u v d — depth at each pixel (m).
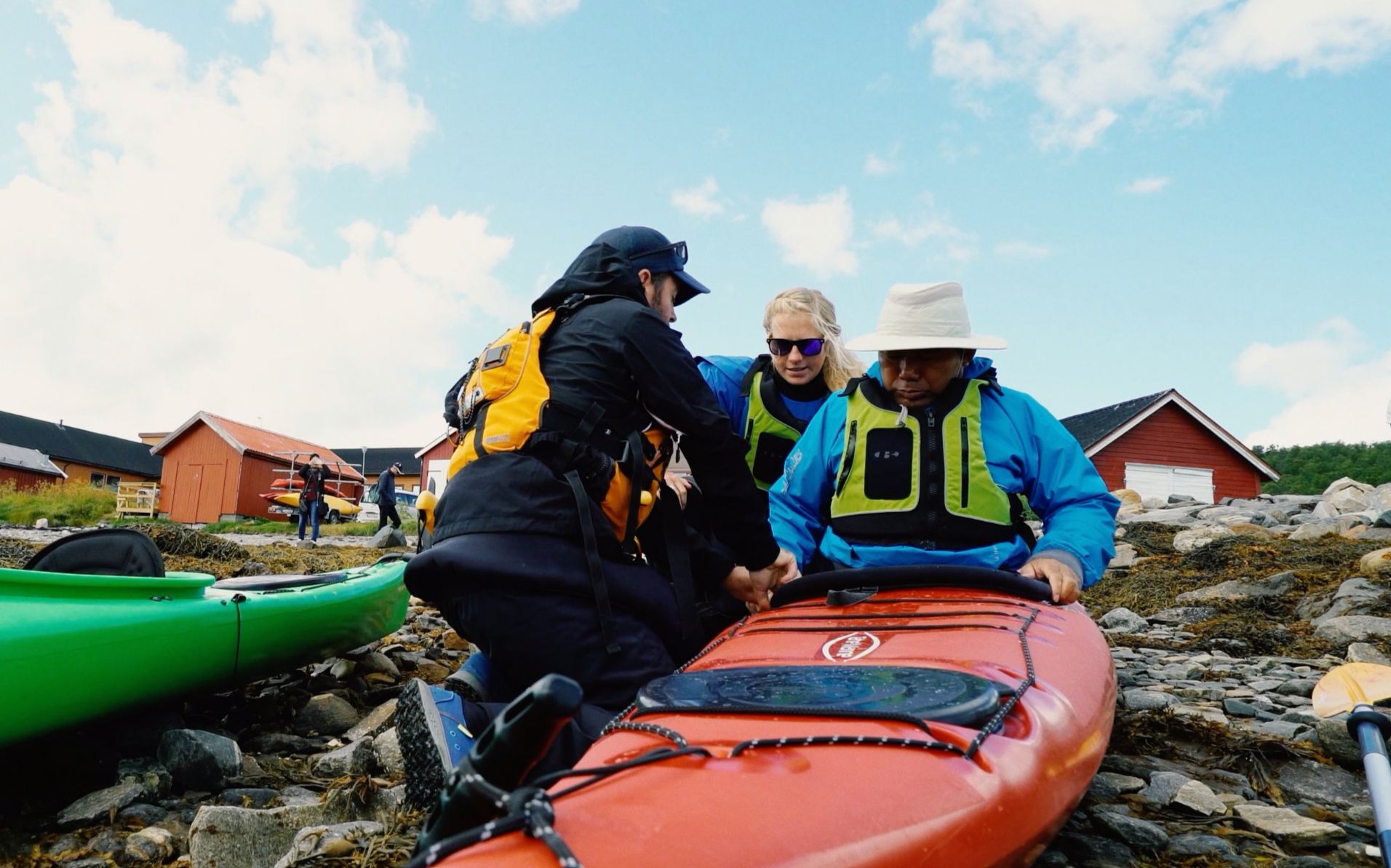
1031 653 2.13
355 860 2.38
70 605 2.92
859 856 1.20
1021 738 1.65
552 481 2.47
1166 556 9.91
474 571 2.37
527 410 2.54
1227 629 6.37
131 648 3.04
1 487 31.95
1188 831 2.73
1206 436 29.02
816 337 3.79
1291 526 11.85
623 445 2.63
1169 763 3.35
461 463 2.59
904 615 2.54
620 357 2.60
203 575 3.51
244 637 3.53
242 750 3.58
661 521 2.86
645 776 1.32
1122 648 6.03
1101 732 1.97
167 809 2.94
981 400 3.13
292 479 42.28
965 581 2.74
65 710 2.87
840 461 3.26
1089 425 30.70
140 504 34.34
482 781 1.13
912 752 1.46
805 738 1.47
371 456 62.72
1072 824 2.72
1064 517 3.01
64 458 64.44
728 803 1.24
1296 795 3.07
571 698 1.10
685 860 1.09
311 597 3.88
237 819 2.56
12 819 2.84
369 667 4.68
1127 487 28.44
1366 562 7.56
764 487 4.04
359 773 2.81
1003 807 1.44
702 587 3.23
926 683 1.73
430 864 1.05
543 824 1.07
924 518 3.05
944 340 2.94
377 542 18.27
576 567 2.45
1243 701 4.20
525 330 2.67
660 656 2.55
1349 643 5.81
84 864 2.57
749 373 4.04
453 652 5.59
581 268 2.84
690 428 2.65
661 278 3.03
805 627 2.47
